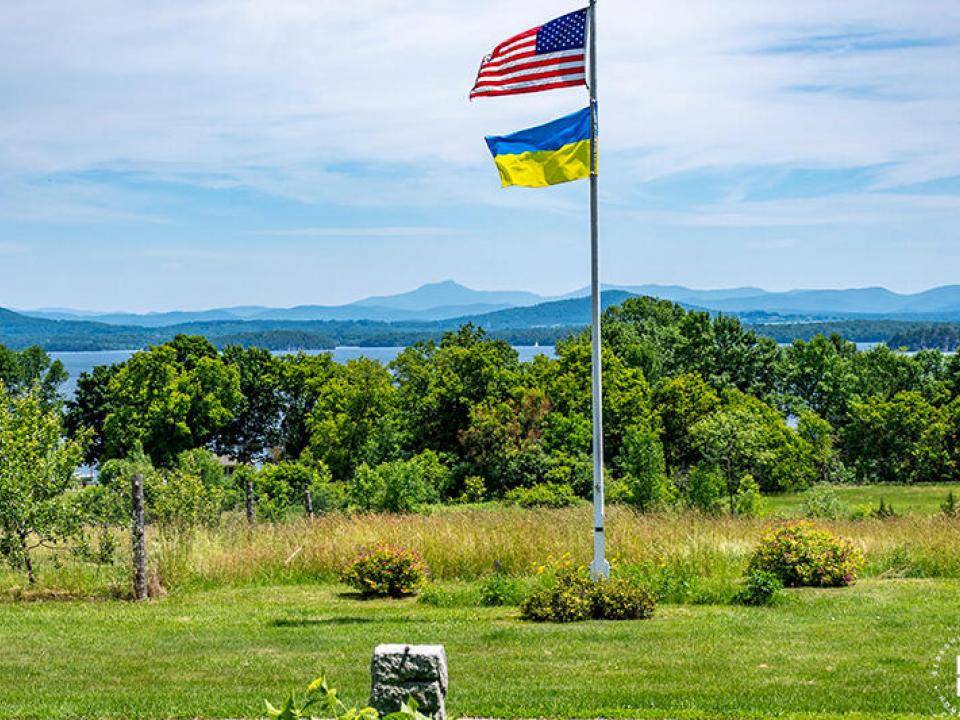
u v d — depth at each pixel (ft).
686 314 269.44
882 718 29.48
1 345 260.62
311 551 68.49
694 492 117.60
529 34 50.65
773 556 60.95
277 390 223.51
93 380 218.59
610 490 136.36
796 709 31.04
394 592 60.49
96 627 48.26
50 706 31.68
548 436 162.40
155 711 30.94
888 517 96.84
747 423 126.82
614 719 29.99
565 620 48.85
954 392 211.82
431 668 21.81
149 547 64.90
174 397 194.18
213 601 58.23
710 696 32.76
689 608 52.44
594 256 50.49
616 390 175.94
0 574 61.00
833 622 47.39
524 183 51.03
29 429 61.62
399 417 185.37
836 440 206.69
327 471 174.70
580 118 50.16
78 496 64.59
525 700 32.19
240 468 151.53
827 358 241.76
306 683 35.12
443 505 133.90
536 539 69.00
